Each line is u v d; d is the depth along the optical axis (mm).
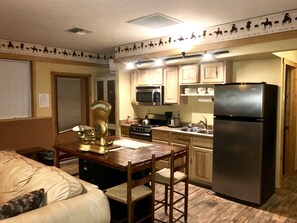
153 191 2535
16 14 3145
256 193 3344
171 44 4289
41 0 2689
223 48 3689
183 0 2680
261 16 3254
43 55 5160
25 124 4980
